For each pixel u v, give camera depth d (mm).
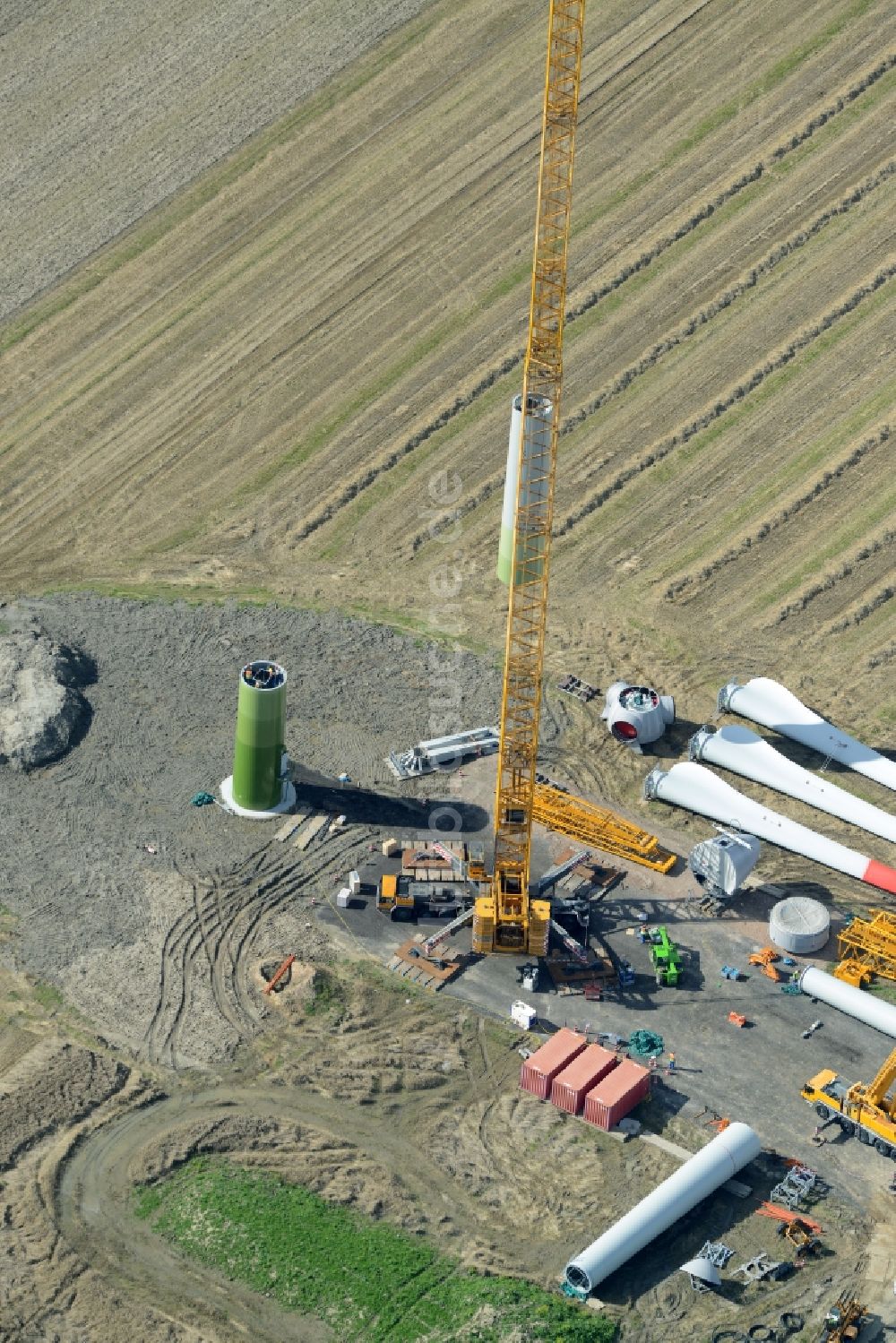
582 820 105625
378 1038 94188
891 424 131000
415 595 122438
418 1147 89125
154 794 107500
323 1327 80875
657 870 103812
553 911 99750
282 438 132625
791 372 134750
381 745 111312
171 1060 92688
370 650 118062
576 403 133500
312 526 127312
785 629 119750
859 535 124938
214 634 118938
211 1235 84312
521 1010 94938
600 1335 80438
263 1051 93375
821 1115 90625
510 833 97125
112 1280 82625
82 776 108250
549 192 93188
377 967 97875
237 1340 80375
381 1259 83562
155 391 136000
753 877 103562
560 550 125000
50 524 127625
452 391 134375
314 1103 90938
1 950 97938
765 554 124188
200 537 126812
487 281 141000
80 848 103875
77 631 118812
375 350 137500
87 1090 90688
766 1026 95250
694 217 144125
